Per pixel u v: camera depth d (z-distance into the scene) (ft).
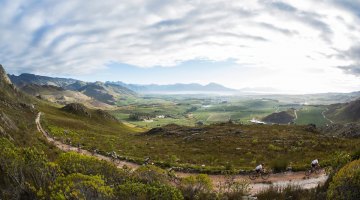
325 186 56.90
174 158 128.67
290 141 158.40
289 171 94.79
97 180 43.68
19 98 449.06
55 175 47.26
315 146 140.87
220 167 106.63
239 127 239.30
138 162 127.13
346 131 242.58
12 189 43.68
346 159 75.72
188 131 241.76
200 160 128.77
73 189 41.06
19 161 46.62
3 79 466.70
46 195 42.50
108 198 42.32
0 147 49.24
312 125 246.68
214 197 56.44
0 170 46.19
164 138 227.40
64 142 178.09
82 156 54.85
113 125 487.61
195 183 58.13
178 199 47.70
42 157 50.34
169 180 60.44
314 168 90.99
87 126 344.90
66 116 440.04
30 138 98.78
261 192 62.44
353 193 42.88
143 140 224.74
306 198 54.29
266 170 96.32
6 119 104.47
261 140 168.66
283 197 58.03
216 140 180.55
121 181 52.65
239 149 149.48
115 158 135.23
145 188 46.96
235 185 66.44
